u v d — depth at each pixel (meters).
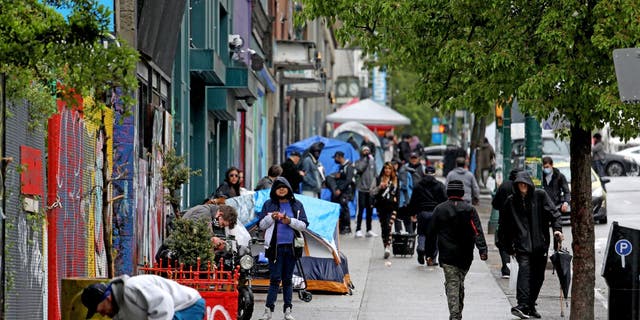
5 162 16.94
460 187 25.17
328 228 30.72
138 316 15.20
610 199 65.25
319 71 71.19
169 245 22.69
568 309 28.00
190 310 15.82
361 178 47.16
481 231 25.09
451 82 25.23
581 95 23.06
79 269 22.03
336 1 25.62
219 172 49.06
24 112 18.45
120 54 14.65
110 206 24.36
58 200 20.20
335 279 30.66
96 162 23.42
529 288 26.53
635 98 17.25
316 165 48.41
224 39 47.22
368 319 26.77
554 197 38.75
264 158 65.88
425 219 36.97
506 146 50.06
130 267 25.00
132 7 25.83
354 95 124.19
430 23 24.77
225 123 49.28
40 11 14.70
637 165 84.25
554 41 22.89
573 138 24.34
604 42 22.36
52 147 20.12
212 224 25.03
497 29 23.83
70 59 14.59
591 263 24.38
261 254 30.69
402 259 39.66
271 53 62.72
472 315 27.31
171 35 30.95
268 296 26.14
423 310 28.20
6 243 17.41
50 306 20.06
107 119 24.09
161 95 31.33
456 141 126.06
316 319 26.69
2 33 14.45
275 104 71.31
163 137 30.56
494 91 23.98
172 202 29.39
